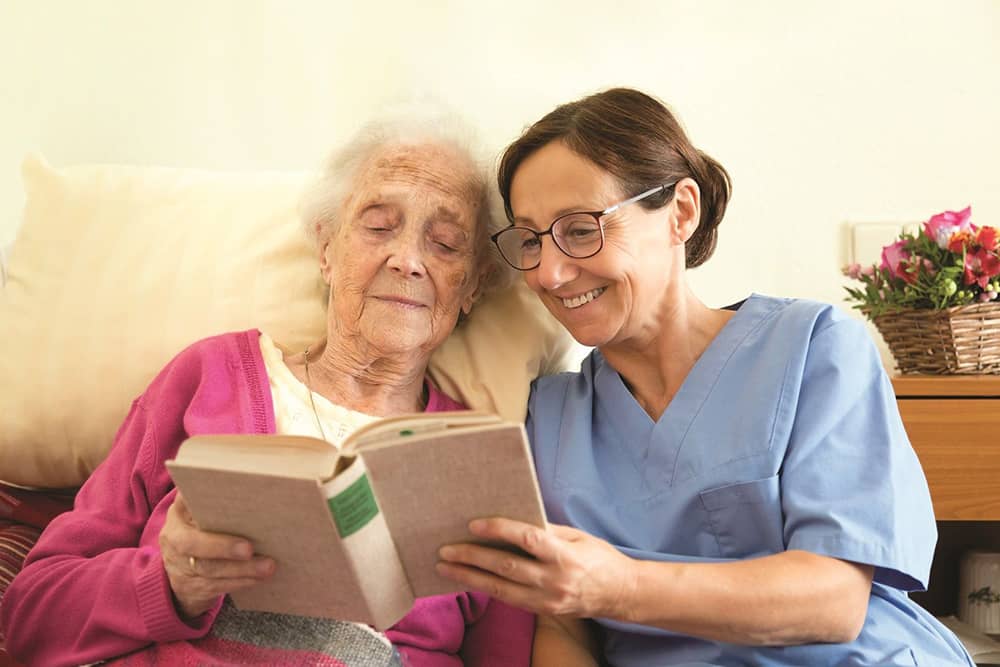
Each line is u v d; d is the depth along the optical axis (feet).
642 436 4.34
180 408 4.40
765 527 4.00
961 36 6.83
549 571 3.18
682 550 4.17
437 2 6.75
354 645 3.68
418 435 2.94
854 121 6.85
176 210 5.31
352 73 6.73
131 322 5.00
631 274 4.20
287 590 3.19
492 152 4.95
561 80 6.81
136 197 5.35
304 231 4.92
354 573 2.99
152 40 6.61
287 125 6.70
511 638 4.42
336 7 6.70
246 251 5.17
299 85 6.70
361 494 2.90
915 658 3.83
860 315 6.86
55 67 6.53
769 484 3.99
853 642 3.83
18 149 6.52
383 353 4.51
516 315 5.09
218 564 3.14
